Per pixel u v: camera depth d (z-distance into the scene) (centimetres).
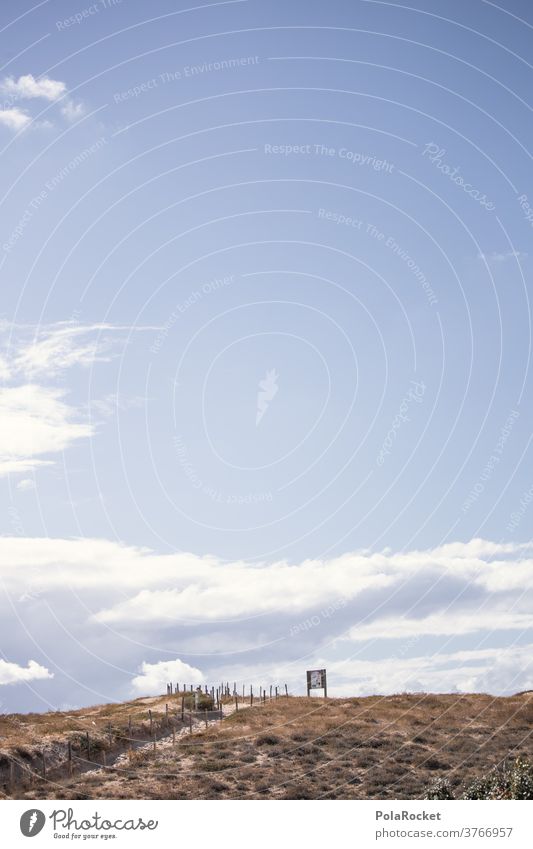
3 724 5153
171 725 5806
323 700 6812
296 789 4312
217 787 4328
